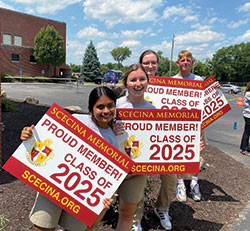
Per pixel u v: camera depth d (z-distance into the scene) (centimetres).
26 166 164
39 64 3938
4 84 2786
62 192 170
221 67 6475
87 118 184
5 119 693
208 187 382
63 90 2380
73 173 172
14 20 3662
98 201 176
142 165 209
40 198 170
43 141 167
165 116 208
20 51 3684
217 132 845
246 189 380
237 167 479
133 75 207
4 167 161
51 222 167
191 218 292
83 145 173
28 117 766
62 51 3888
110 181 178
